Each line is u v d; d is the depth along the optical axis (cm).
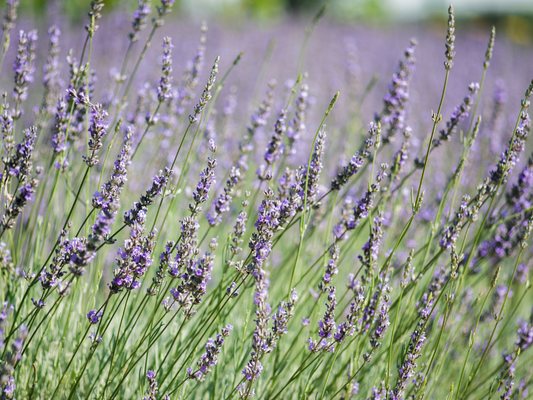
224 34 1400
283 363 285
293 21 2039
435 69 1445
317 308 293
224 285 321
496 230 343
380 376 296
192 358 247
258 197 512
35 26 1098
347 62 720
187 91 435
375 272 283
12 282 275
